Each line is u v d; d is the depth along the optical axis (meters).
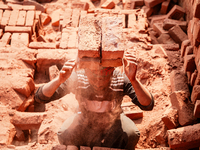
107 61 1.96
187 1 4.96
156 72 3.64
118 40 1.90
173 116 2.81
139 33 4.38
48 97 2.31
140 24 4.54
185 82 3.29
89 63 1.97
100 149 2.33
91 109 2.37
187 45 3.58
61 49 4.02
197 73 2.97
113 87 2.30
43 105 3.58
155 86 3.50
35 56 3.91
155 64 3.71
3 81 3.25
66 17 4.82
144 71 3.62
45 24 5.54
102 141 2.55
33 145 2.40
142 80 3.62
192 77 3.03
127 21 4.86
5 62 3.62
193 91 2.94
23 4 5.67
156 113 3.15
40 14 5.14
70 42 4.14
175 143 2.43
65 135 2.49
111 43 1.88
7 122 2.88
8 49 3.87
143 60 3.75
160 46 4.10
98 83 2.17
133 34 4.29
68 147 2.35
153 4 5.50
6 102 3.11
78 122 2.49
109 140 2.52
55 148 2.35
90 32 1.98
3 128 2.75
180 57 3.88
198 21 2.71
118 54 1.87
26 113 3.03
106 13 4.89
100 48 1.93
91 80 2.18
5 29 4.30
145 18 4.76
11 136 2.82
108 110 2.36
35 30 4.89
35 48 4.09
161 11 5.67
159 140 2.87
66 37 4.26
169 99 3.28
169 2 5.54
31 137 3.26
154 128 2.94
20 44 4.07
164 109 3.14
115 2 5.98
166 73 3.62
